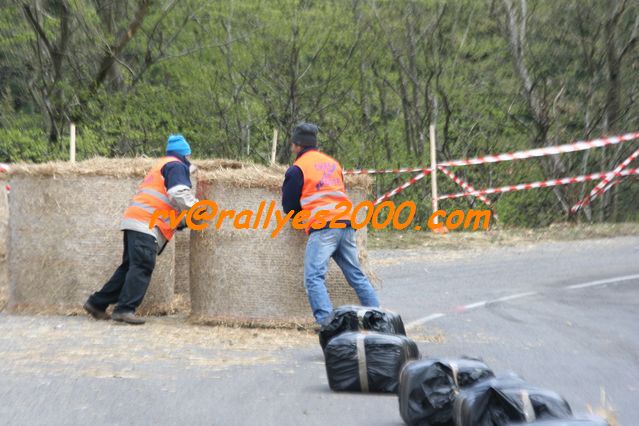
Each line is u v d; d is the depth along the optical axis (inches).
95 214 999.0
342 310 779.4
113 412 599.5
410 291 1259.2
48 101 2431.1
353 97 2628.0
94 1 2423.7
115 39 2417.6
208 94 2507.4
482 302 1154.0
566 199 2464.3
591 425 446.3
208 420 585.9
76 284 1002.1
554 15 2731.3
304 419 593.3
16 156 2346.2
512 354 830.5
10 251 1027.9
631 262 1493.6
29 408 605.0
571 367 772.6
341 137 2610.7
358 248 967.6
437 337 912.9
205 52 2496.3
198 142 2522.1
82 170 999.0
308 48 2539.4
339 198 908.0
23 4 2351.1
